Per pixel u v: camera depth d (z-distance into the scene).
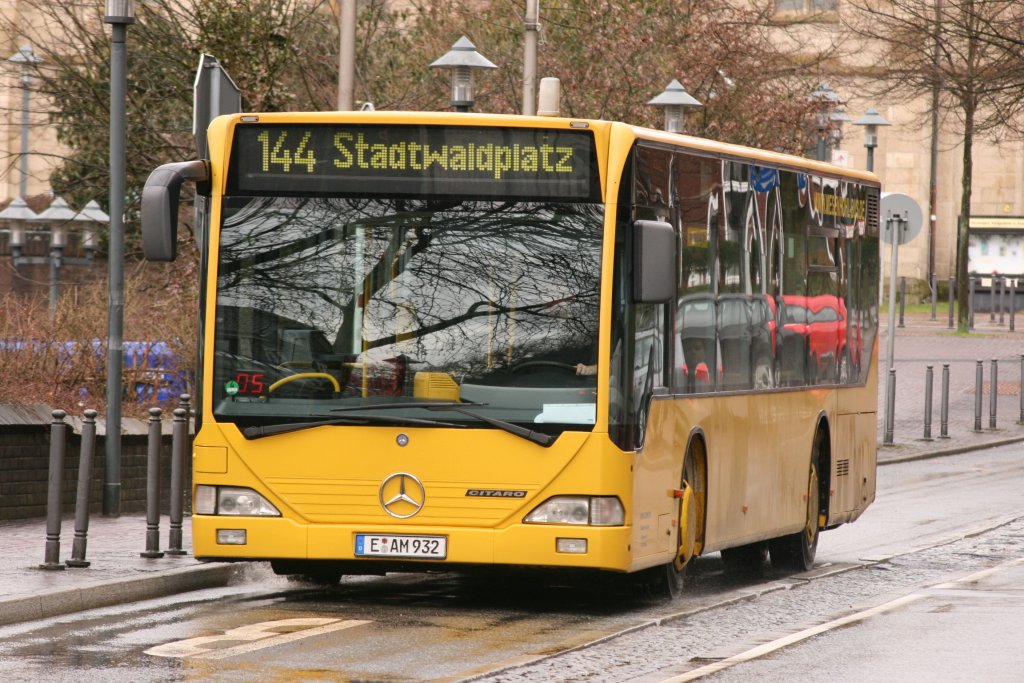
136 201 51.31
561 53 58.94
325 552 20.62
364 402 20.78
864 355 31.44
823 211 28.97
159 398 39.50
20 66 53.78
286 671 16.73
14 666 16.80
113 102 30.48
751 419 25.38
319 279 21.05
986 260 110.38
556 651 18.38
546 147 20.98
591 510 20.42
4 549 25.02
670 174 22.41
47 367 36.25
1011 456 49.12
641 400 21.19
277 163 21.25
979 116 83.06
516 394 20.64
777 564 27.91
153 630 19.27
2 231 64.31
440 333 20.83
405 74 58.31
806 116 64.75
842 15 77.94
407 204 21.06
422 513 20.56
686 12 61.22
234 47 48.84
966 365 71.44
